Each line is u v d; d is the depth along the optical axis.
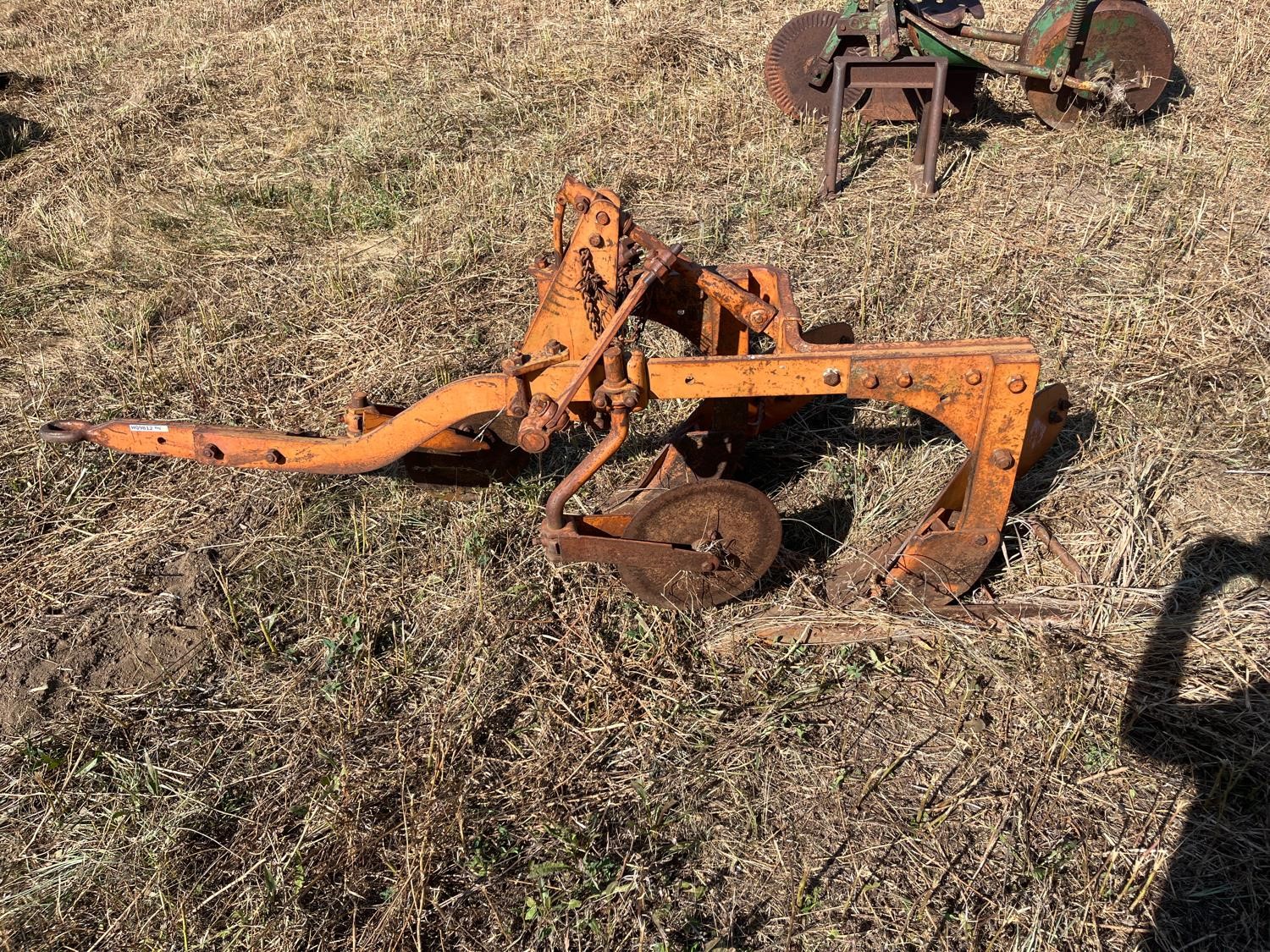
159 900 3.22
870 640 3.96
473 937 3.11
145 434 4.25
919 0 8.19
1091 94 7.48
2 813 3.50
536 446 3.63
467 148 8.24
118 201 7.55
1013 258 6.33
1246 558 4.21
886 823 3.36
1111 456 4.73
